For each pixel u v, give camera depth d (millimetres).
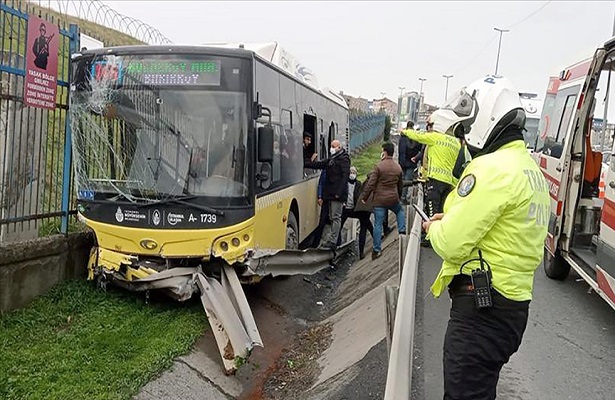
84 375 5375
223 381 6109
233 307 6570
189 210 6754
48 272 6988
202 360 6191
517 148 3049
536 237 2998
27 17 6512
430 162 9133
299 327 8445
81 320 6543
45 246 6871
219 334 6273
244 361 6230
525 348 5707
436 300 7047
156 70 6914
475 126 3156
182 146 6840
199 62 6848
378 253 10781
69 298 6969
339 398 5191
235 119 6832
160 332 6484
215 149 6820
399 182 10773
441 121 3314
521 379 5000
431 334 5914
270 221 7871
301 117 10375
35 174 7004
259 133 7051
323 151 13242
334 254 10945
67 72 7402
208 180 6789
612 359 5496
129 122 6957
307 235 11312
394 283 7777
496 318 2992
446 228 2953
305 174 10922
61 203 7398
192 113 6855
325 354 7027
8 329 6043
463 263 3045
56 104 7184
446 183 8992
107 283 7289
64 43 7340
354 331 7117
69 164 7410
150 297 7352
